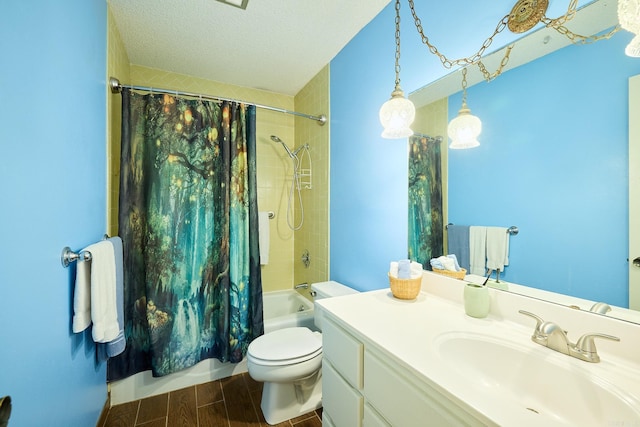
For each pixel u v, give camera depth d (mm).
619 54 715
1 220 602
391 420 771
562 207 834
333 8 1546
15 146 657
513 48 944
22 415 679
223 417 1528
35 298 748
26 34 708
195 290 1878
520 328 901
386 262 1527
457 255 1159
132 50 1970
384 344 792
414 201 1356
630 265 713
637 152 692
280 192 2768
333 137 2074
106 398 1540
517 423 490
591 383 644
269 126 2709
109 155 1595
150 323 1710
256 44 1900
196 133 1896
